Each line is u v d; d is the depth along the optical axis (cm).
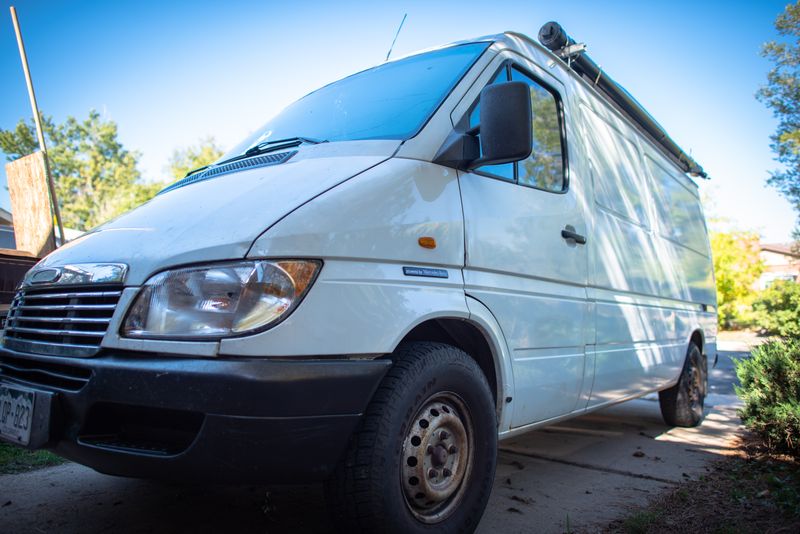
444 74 311
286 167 262
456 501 250
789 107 2542
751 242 2825
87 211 5162
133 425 213
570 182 363
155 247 221
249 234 208
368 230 225
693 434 534
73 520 282
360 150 267
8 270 484
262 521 283
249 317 196
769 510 313
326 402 200
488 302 274
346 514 212
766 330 2280
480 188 283
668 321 514
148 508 300
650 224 501
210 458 192
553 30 394
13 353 244
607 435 522
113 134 5534
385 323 220
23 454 388
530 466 407
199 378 189
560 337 331
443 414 244
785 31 2516
